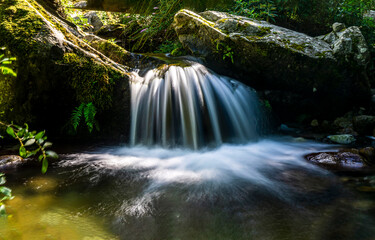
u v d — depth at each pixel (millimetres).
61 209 1966
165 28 6816
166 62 4555
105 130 3922
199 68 4398
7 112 3475
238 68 4637
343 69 4051
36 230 1656
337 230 1729
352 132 4375
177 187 2449
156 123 3873
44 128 3795
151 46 7164
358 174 2670
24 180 2482
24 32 3398
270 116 4766
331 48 4172
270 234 1702
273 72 4387
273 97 4879
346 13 5242
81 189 2348
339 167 2898
